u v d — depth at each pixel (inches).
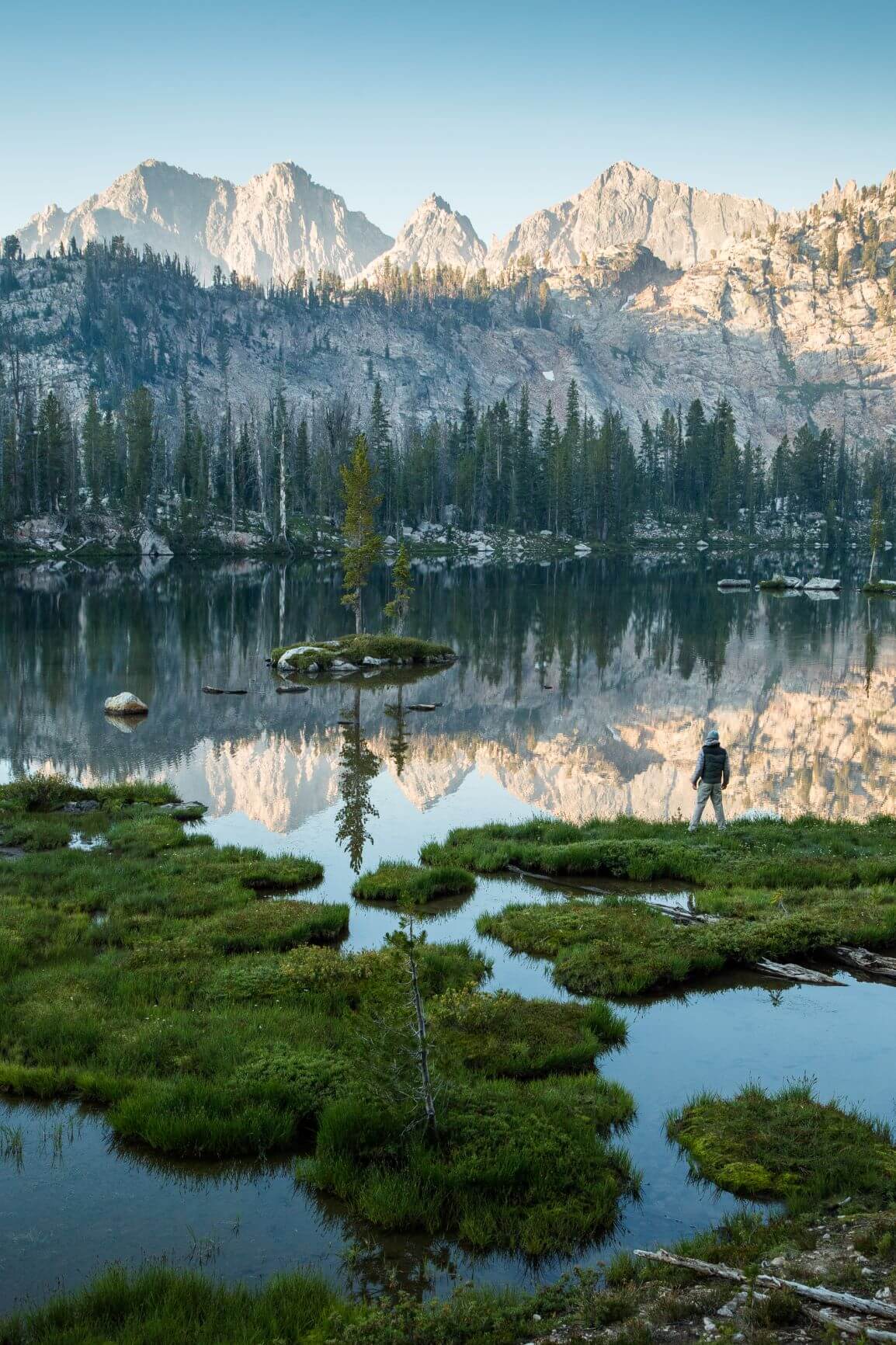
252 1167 442.6
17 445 6530.5
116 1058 525.3
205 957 675.4
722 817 1021.2
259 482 7573.8
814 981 660.7
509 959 699.4
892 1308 296.0
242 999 609.3
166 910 777.6
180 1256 376.5
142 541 6427.2
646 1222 400.5
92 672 2128.4
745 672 2309.3
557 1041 550.6
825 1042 568.7
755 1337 290.8
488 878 893.8
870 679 2207.2
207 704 1828.2
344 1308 337.1
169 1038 543.5
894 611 3941.9
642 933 716.7
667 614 3614.7
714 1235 377.1
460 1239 391.2
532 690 2055.9
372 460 7810.0
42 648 2431.1
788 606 4119.1
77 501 6820.9
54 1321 332.5
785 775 1362.0
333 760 1412.4
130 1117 463.5
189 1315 333.7
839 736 1626.5
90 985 624.1
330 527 7534.5
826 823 1045.2
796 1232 371.2
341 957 663.1
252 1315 332.5
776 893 807.1
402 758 1433.3
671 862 895.1
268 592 4229.8
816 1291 310.8
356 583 2849.4
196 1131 452.8
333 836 1039.0
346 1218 406.0
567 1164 426.6
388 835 1048.8
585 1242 387.5
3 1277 361.1
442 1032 550.6
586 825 1066.7
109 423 7751.0
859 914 744.3
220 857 924.0
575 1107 476.4
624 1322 312.2
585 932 724.0
